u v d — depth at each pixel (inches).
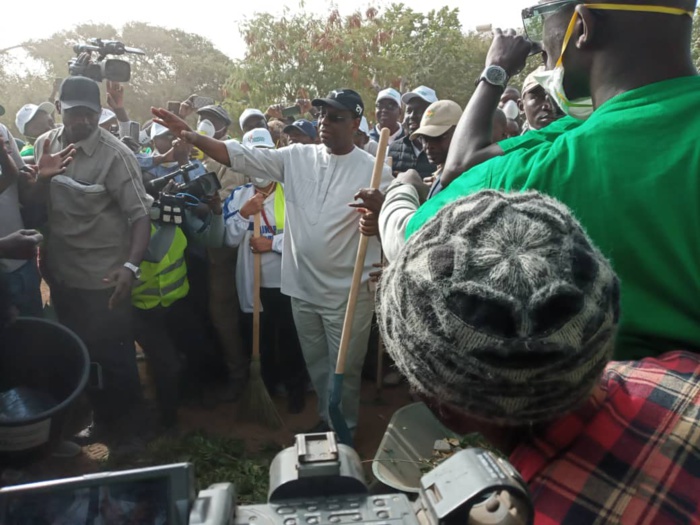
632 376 40.1
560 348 30.9
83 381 123.2
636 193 45.2
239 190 182.1
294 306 160.9
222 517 30.9
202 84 1343.5
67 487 31.3
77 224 150.4
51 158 142.9
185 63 1314.0
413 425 126.0
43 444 118.3
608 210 45.8
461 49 852.6
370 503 33.9
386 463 112.0
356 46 547.8
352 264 151.9
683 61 49.8
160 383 170.7
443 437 129.8
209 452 155.8
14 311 125.6
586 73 52.9
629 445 35.9
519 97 265.6
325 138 151.4
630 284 46.0
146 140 316.2
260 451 163.9
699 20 381.4
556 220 33.2
